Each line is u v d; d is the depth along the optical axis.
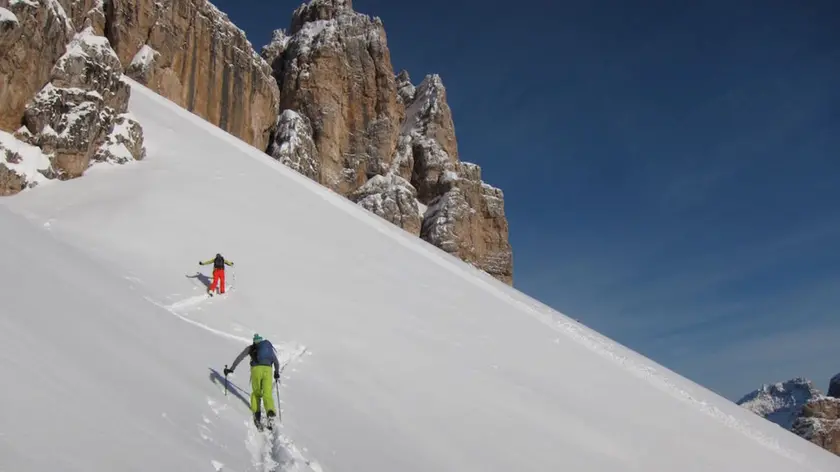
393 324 17.47
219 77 55.66
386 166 69.94
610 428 15.64
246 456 7.80
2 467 4.40
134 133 26.42
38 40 22.58
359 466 9.33
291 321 15.30
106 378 7.37
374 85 73.19
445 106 77.25
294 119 62.91
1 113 21.23
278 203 26.25
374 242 25.84
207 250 18.77
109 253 16.55
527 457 12.41
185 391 8.74
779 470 17.17
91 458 5.28
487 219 73.62
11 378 5.81
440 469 10.52
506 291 30.08
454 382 14.85
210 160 29.02
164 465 5.92
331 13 77.75
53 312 8.77
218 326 13.76
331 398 11.89
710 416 19.78
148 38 48.38
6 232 12.18
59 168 22.08
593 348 23.06
